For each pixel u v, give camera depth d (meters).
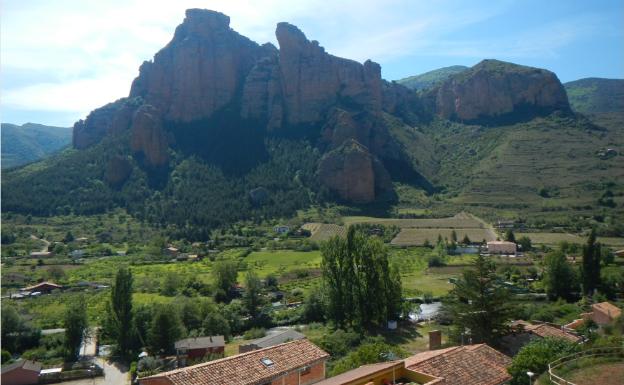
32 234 174.75
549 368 32.69
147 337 80.69
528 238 146.38
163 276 127.81
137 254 158.38
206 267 140.75
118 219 192.88
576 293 98.06
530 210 179.12
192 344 74.75
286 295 111.00
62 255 154.62
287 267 137.00
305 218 186.50
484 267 60.22
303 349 35.50
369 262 82.25
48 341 86.44
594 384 31.50
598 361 35.66
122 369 76.25
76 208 198.88
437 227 172.62
